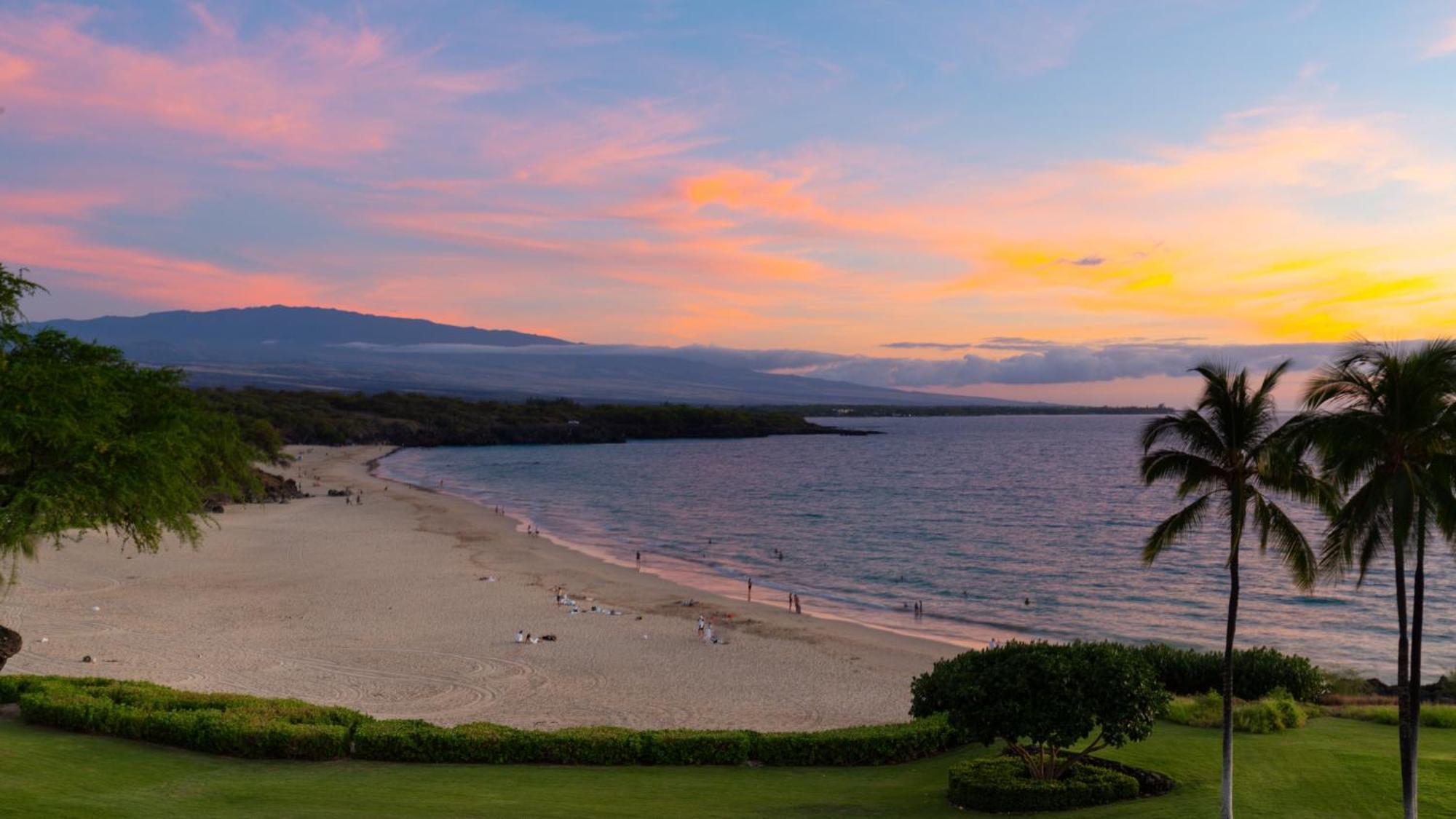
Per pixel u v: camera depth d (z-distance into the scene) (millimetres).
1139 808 20531
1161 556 86312
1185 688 33281
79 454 28984
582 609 55750
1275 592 68312
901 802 21734
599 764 25203
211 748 24344
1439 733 27109
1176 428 21781
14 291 29750
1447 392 18125
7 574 59000
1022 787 20906
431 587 62125
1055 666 21094
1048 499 142625
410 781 22609
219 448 52562
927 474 195375
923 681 23312
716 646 46688
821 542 96688
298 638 45344
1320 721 28609
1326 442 19062
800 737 25891
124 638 43781
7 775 20312
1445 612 61375
